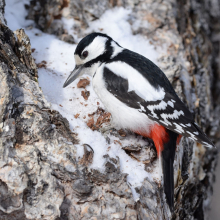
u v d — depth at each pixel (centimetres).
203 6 1470
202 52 1261
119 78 734
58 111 730
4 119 610
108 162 659
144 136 760
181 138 861
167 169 704
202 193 1009
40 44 973
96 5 1115
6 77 644
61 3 1079
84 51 793
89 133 710
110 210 609
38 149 618
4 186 564
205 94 1166
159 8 1169
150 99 724
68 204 601
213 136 1266
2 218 558
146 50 1038
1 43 703
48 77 840
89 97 817
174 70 980
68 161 629
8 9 1058
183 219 870
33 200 576
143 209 636
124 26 1096
